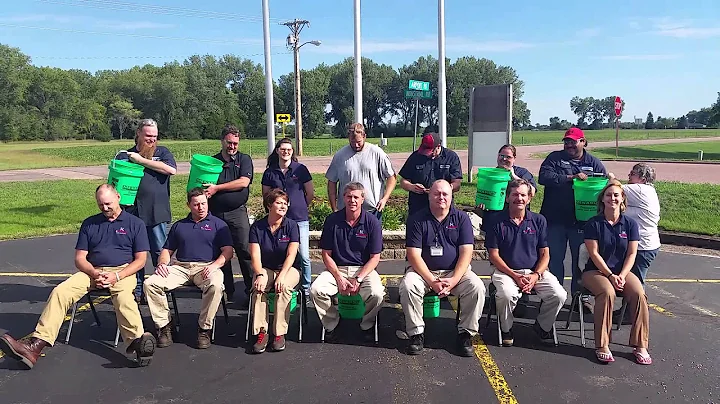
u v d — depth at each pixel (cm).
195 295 600
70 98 7675
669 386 379
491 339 470
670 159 2392
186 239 479
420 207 550
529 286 446
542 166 548
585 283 454
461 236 460
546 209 543
